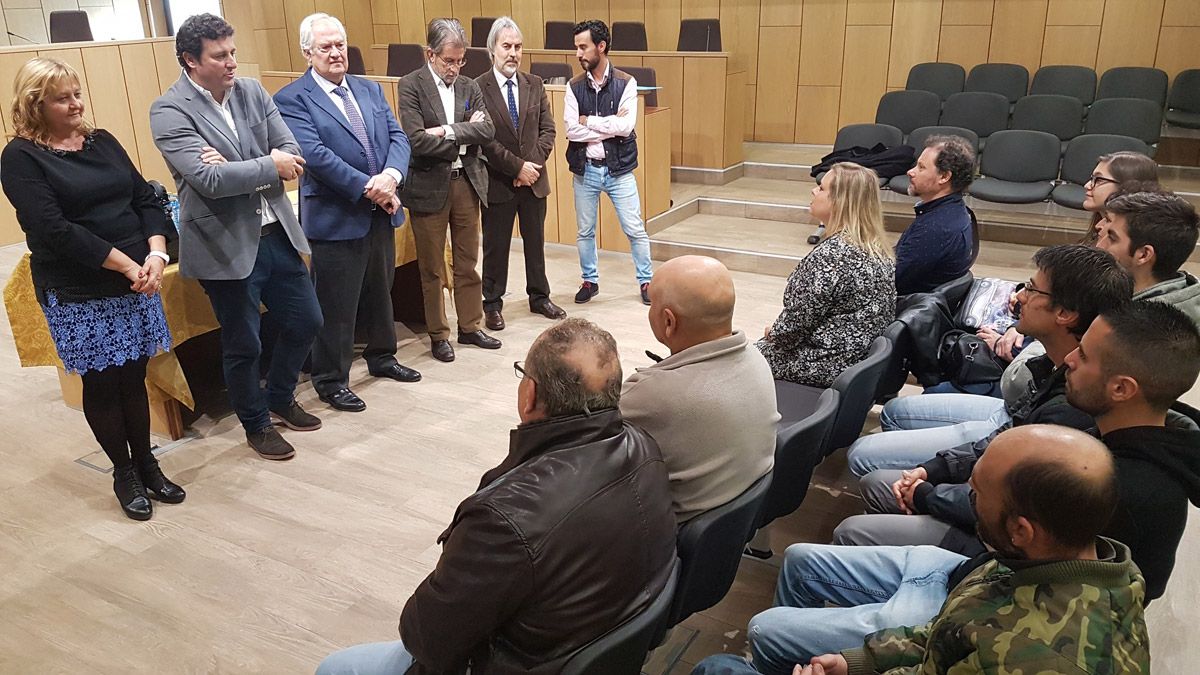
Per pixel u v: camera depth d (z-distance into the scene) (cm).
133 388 279
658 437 175
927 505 204
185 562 261
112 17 897
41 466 315
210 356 378
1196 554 257
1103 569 114
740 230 591
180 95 278
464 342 427
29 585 250
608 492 141
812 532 272
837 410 231
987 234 559
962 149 302
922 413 270
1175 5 605
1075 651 111
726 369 179
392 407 362
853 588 188
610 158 463
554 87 555
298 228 308
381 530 277
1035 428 122
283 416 341
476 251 412
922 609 167
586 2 827
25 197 239
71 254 246
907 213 563
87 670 219
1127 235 220
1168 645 221
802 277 268
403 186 381
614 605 141
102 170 253
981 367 276
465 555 135
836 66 726
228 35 275
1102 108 559
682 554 171
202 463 317
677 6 782
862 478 238
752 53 757
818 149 751
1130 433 153
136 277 258
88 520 282
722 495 178
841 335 269
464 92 387
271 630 233
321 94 330
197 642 228
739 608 238
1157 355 148
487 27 833
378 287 371
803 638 172
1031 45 657
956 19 674
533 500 135
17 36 841
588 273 488
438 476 309
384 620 237
